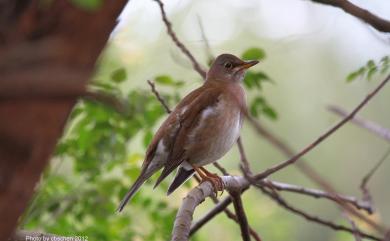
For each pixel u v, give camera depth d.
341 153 23.77
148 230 12.41
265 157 21.75
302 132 22.97
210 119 10.86
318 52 23.11
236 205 8.70
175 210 11.43
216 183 8.64
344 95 23.33
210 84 11.42
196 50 14.23
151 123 11.30
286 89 23.03
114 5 3.42
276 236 16.28
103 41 3.44
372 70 9.44
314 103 23.17
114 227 11.33
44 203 10.85
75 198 11.05
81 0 3.29
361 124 11.03
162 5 8.90
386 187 23.55
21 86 2.96
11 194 3.25
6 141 3.21
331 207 21.80
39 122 3.24
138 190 11.19
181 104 11.10
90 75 3.24
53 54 3.12
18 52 3.00
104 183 11.26
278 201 9.17
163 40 15.03
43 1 3.31
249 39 19.84
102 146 11.20
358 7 4.95
